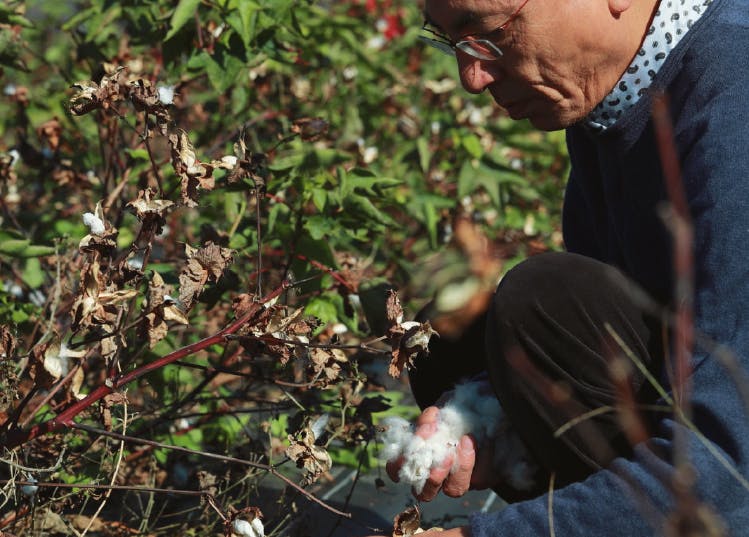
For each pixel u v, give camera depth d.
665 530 1.58
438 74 4.27
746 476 1.57
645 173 1.95
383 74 4.22
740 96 1.79
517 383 1.89
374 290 2.62
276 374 2.82
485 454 2.04
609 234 2.21
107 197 2.94
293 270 2.76
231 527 1.92
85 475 2.37
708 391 1.64
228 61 2.85
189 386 2.93
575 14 1.84
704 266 1.72
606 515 1.64
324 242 2.70
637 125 1.92
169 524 2.46
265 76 3.45
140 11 3.04
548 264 1.92
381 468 2.88
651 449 1.66
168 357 1.99
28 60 3.84
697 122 1.82
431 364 2.21
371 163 3.83
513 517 1.71
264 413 2.98
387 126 4.20
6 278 3.06
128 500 2.54
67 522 2.22
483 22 1.84
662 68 1.88
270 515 2.49
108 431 1.98
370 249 3.37
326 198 2.72
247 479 2.46
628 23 1.87
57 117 3.20
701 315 1.71
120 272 1.96
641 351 1.90
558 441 1.90
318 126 2.63
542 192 4.18
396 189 3.59
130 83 2.01
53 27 3.87
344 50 4.18
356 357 2.83
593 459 1.88
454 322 2.13
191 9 2.74
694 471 1.58
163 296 1.88
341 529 2.53
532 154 4.04
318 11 3.88
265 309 2.00
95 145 3.46
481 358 2.18
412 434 2.03
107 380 1.95
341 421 2.35
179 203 2.00
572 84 1.91
